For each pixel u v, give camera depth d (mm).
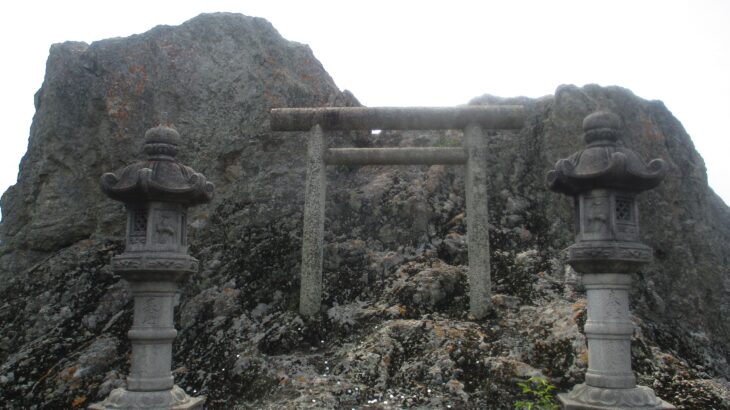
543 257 9273
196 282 9039
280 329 7895
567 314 7371
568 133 10578
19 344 8172
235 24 12383
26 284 9219
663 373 6641
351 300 8672
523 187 10844
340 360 7082
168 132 5574
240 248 9672
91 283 8992
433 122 8547
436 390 6441
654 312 8695
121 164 10414
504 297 8234
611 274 5074
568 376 6492
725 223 11094
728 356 8805
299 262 9273
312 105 12156
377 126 8656
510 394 6297
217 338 7855
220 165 11016
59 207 10055
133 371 5254
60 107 10492
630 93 10969
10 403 6828
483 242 8125
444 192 10859
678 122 11219
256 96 11672
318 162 8594
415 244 9695
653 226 9641
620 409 4723
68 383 6965
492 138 11609
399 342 7277
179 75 11398
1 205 10758
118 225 10008
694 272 9297
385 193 10695
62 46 11180
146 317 5281
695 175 10539
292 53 12922
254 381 6824
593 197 5176
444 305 8328
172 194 5285
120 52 10953
